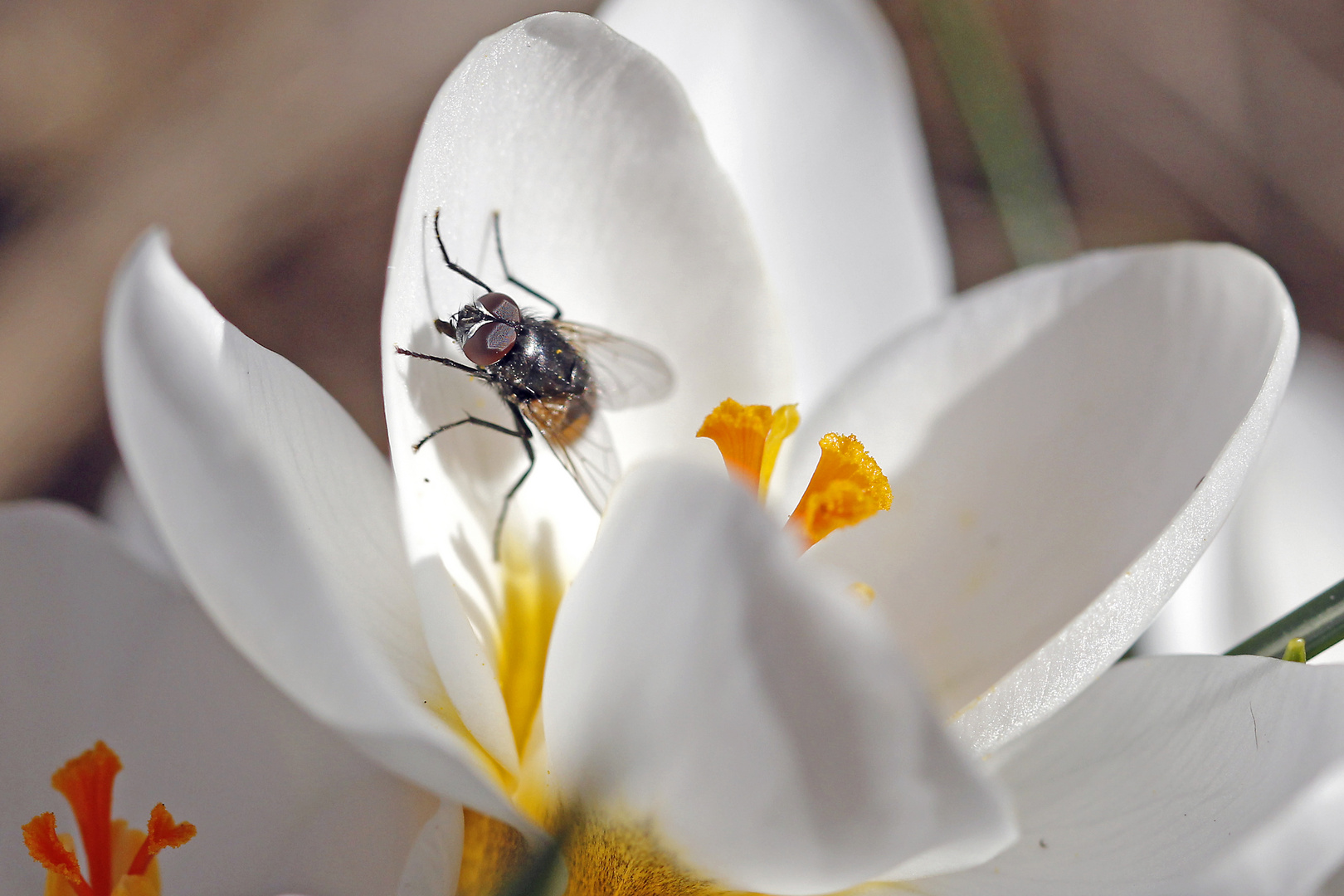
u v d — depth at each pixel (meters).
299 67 0.25
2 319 0.23
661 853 0.14
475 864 0.14
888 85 0.17
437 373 0.14
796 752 0.13
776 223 0.17
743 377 0.15
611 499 0.14
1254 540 0.17
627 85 0.15
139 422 0.13
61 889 0.14
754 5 0.17
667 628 0.13
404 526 0.14
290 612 0.13
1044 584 0.15
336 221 0.25
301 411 0.14
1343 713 0.14
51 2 0.25
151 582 0.15
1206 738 0.14
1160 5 0.28
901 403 0.15
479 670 0.14
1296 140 0.28
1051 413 0.15
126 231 0.24
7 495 0.23
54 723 0.15
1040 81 0.28
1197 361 0.15
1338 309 0.28
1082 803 0.14
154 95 0.25
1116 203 0.28
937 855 0.14
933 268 0.17
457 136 0.14
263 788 0.15
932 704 0.13
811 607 0.13
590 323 0.15
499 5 0.26
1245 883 0.13
